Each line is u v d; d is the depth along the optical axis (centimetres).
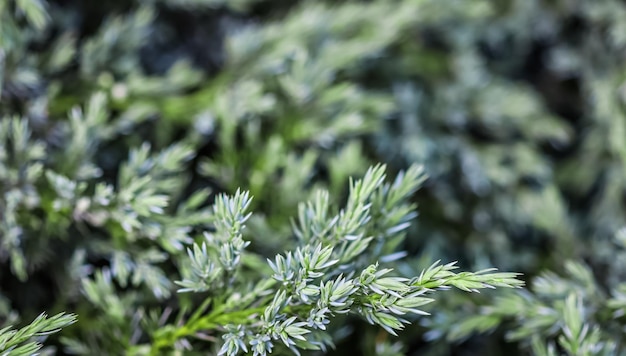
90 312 36
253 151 39
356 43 42
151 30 41
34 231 36
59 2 42
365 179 32
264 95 42
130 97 40
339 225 32
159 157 36
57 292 37
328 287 30
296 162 39
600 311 35
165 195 36
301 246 32
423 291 29
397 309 29
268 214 38
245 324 31
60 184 35
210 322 32
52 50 40
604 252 41
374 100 42
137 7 42
